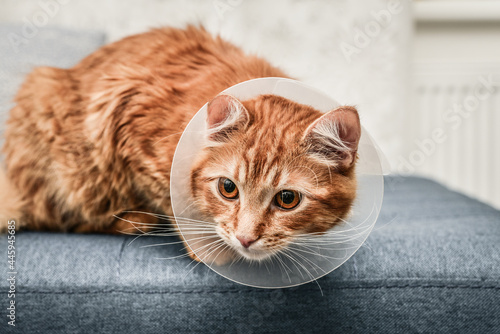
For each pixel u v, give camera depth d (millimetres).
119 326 773
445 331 777
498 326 774
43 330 774
